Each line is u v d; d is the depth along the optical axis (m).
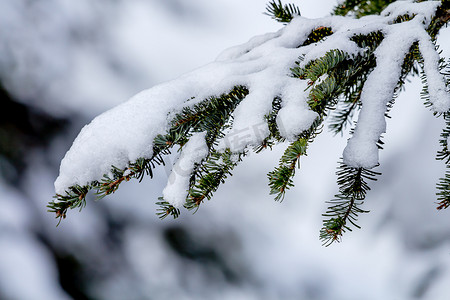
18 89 4.83
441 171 4.46
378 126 1.06
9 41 5.00
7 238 4.16
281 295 4.66
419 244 4.52
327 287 4.79
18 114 4.68
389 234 4.73
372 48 1.26
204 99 1.23
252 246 4.84
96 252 4.36
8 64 4.87
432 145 4.58
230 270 4.63
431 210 4.45
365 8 1.96
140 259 4.45
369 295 4.67
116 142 1.09
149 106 1.17
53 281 4.18
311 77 1.09
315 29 1.49
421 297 4.38
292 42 1.47
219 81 1.30
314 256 4.92
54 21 5.46
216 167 1.10
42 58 5.16
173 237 4.60
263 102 1.13
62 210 1.03
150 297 4.30
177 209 1.10
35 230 4.30
